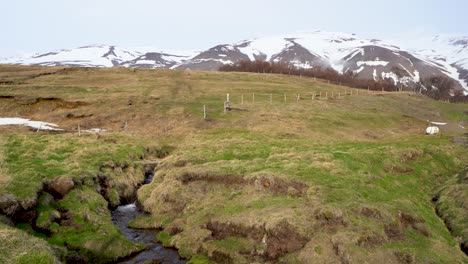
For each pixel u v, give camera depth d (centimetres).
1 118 7281
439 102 12256
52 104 8031
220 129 6688
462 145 5338
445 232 2903
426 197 3556
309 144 5047
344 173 3538
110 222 3247
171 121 7419
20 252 2116
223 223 3033
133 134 6769
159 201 3678
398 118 8438
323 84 14725
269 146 4875
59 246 2603
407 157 4434
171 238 3119
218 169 3772
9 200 2784
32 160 3931
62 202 3253
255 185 3400
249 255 2703
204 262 2733
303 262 2498
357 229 2641
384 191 3312
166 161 4728
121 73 12425
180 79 12150
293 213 2844
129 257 2880
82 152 4541
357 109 8888
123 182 4197
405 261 2470
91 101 8212
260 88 11225
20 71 11394
